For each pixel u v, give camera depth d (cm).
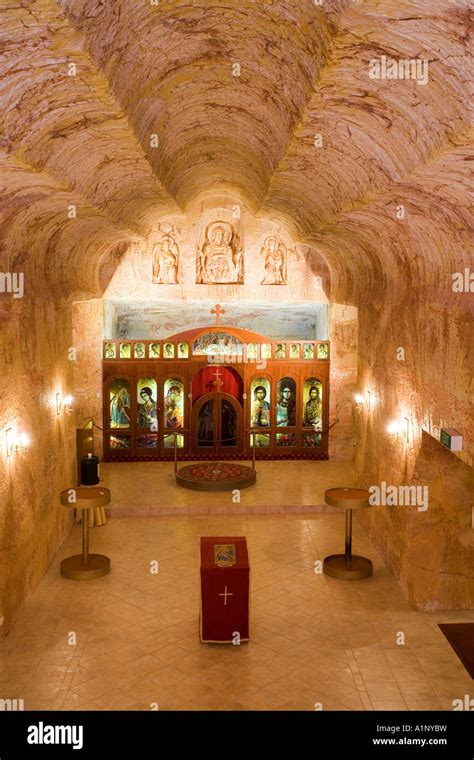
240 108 964
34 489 1194
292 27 629
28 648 991
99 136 830
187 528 1517
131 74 723
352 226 1216
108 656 970
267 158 1135
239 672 929
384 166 813
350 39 571
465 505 1118
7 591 1034
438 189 786
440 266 1002
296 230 1619
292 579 1248
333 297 1919
